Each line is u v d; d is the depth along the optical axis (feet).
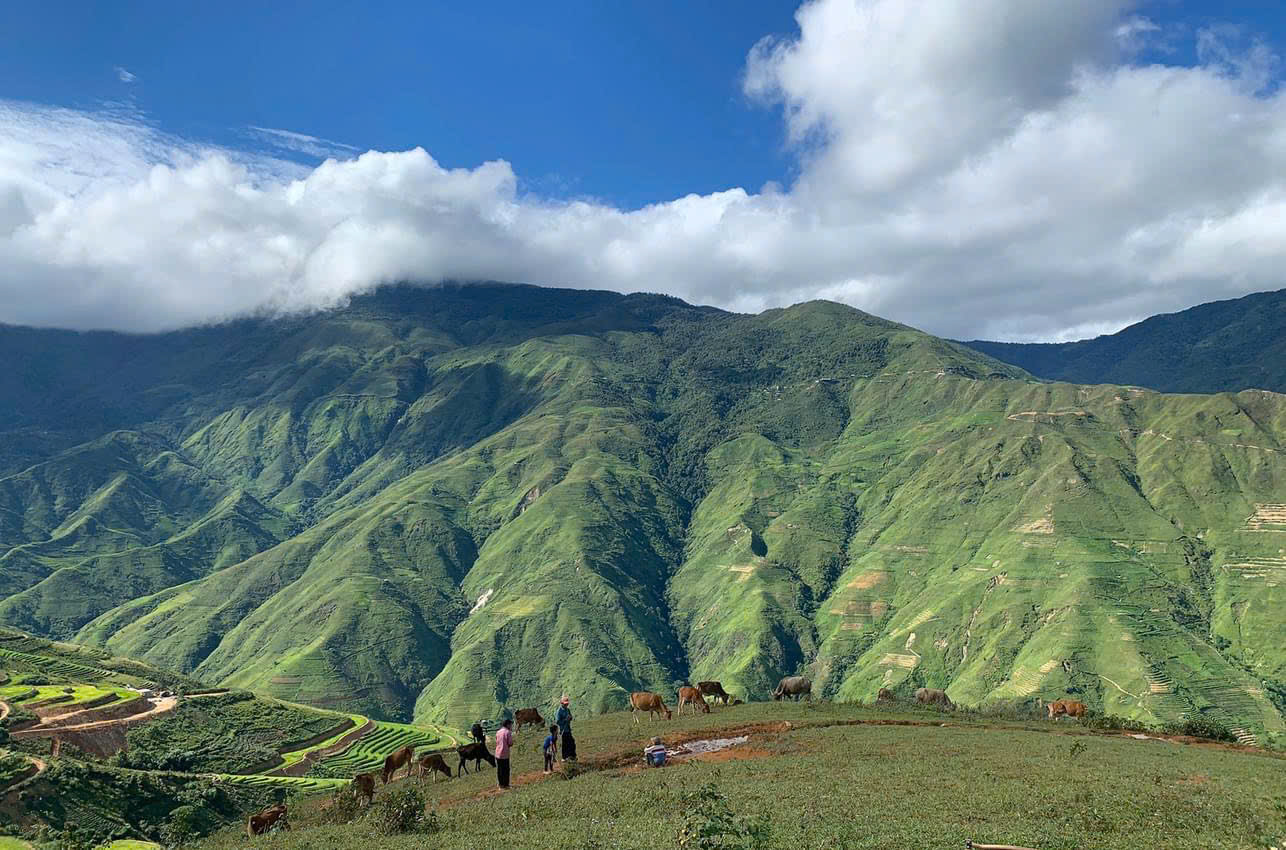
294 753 558.56
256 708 618.03
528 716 250.16
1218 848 79.15
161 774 368.89
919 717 225.56
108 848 270.05
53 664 598.34
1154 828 88.22
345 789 177.47
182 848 165.48
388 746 641.81
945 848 78.64
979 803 101.35
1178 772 129.18
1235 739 219.00
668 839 88.17
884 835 85.61
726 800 105.40
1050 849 79.10
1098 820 91.30
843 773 128.57
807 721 204.54
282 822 170.19
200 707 574.15
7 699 476.95
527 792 136.15
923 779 119.44
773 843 83.97
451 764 204.44
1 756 318.04
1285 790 112.16
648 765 155.94
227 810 362.33
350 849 102.89
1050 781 115.75
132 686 587.68
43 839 269.03
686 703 239.30
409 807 118.62
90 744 440.04
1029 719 242.17
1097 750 156.15
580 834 96.12
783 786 117.80
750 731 191.72
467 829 110.63
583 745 187.93
